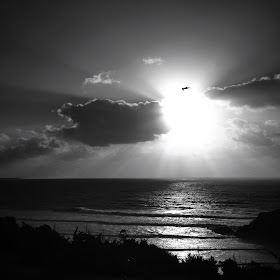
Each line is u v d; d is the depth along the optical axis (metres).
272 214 37.66
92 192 140.50
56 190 156.50
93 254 13.70
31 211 63.31
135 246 16.66
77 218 52.22
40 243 14.77
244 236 35.94
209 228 43.41
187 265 14.52
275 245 31.92
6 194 123.12
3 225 16.27
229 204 87.31
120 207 77.38
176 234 38.03
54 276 11.27
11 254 13.79
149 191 149.25
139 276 12.76
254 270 14.77
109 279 11.55
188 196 116.81
